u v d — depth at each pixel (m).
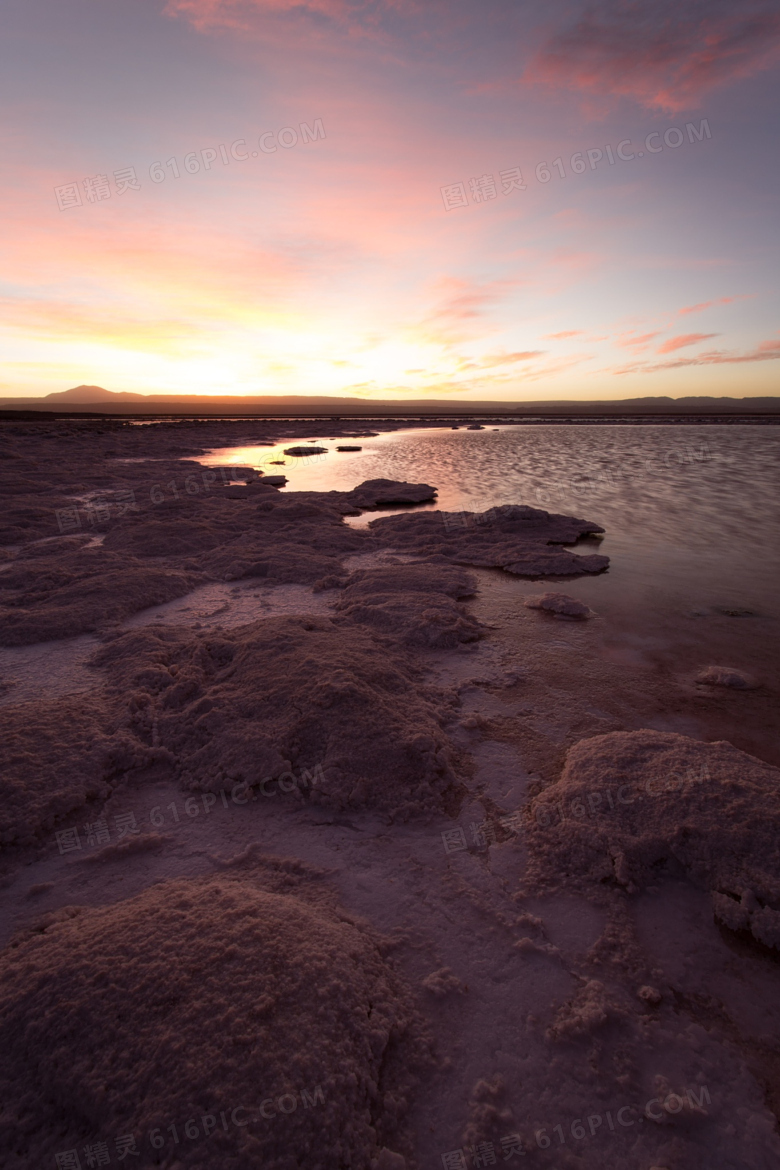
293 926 2.15
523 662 4.79
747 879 2.45
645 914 2.42
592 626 5.52
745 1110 1.73
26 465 17.66
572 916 2.42
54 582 6.90
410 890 2.55
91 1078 1.64
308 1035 1.76
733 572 7.03
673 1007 2.05
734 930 2.33
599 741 3.44
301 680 3.90
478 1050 1.90
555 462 17.53
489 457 19.50
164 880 2.59
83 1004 1.80
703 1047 1.91
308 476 16.95
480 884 2.59
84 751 3.37
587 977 2.15
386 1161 1.56
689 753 3.18
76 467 17.73
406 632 5.22
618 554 7.93
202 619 5.91
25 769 3.16
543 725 3.85
